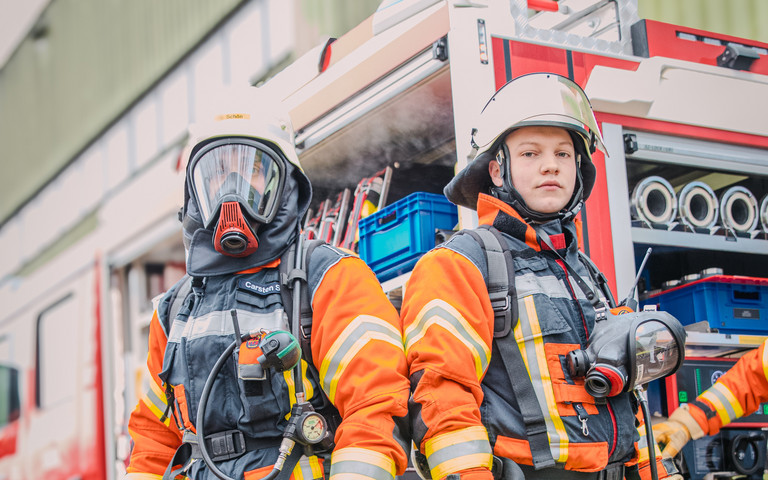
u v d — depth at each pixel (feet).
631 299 6.78
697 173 9.00
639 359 5.84
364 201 10.26
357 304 5.87
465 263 5.98
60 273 17.72
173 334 6.19
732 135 8.82
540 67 7.97
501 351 5.95
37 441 17.95
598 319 6.12
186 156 6.57
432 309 5.83
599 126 8.21
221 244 5.93
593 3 9.41
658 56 8.70
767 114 9.00
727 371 8.57
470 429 5.51
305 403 5.67
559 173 6.43
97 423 15.66
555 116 6.41
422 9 8.34
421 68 8.18
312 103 9.82
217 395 5.74
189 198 6.51
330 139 9.80
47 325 18.31
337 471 5.43
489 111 6.69
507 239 6.32
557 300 6.10
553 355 5.90
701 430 7.82
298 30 17.08
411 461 8.49
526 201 6.44
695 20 13.07
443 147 10.12
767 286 8.98
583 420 5.78
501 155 6.59
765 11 12.21
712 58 9.05
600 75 8.23
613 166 8.17
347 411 5.61
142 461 6.74
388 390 5.58
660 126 8.49
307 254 6.15
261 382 5.64
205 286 6.16
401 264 8.82
